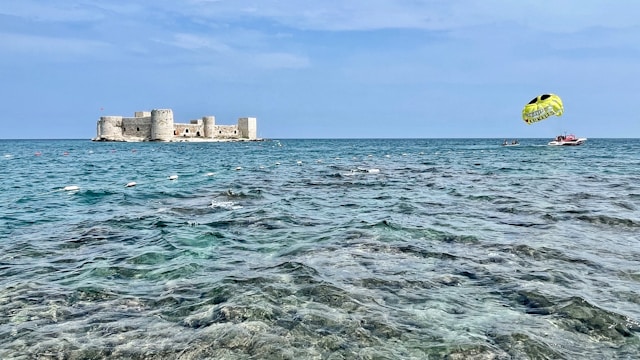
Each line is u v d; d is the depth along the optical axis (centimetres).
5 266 1034
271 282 899
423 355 632
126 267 1023
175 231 1371
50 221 1555
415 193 2222
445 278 932
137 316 754
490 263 1032
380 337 680
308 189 2422
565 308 778
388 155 6562
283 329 698
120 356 625
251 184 2677
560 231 1341
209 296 835
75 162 5062
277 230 1380
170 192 2289
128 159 5641
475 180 2817
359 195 2169
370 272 965
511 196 2061
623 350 649
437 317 748
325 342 662
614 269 988
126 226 1461
